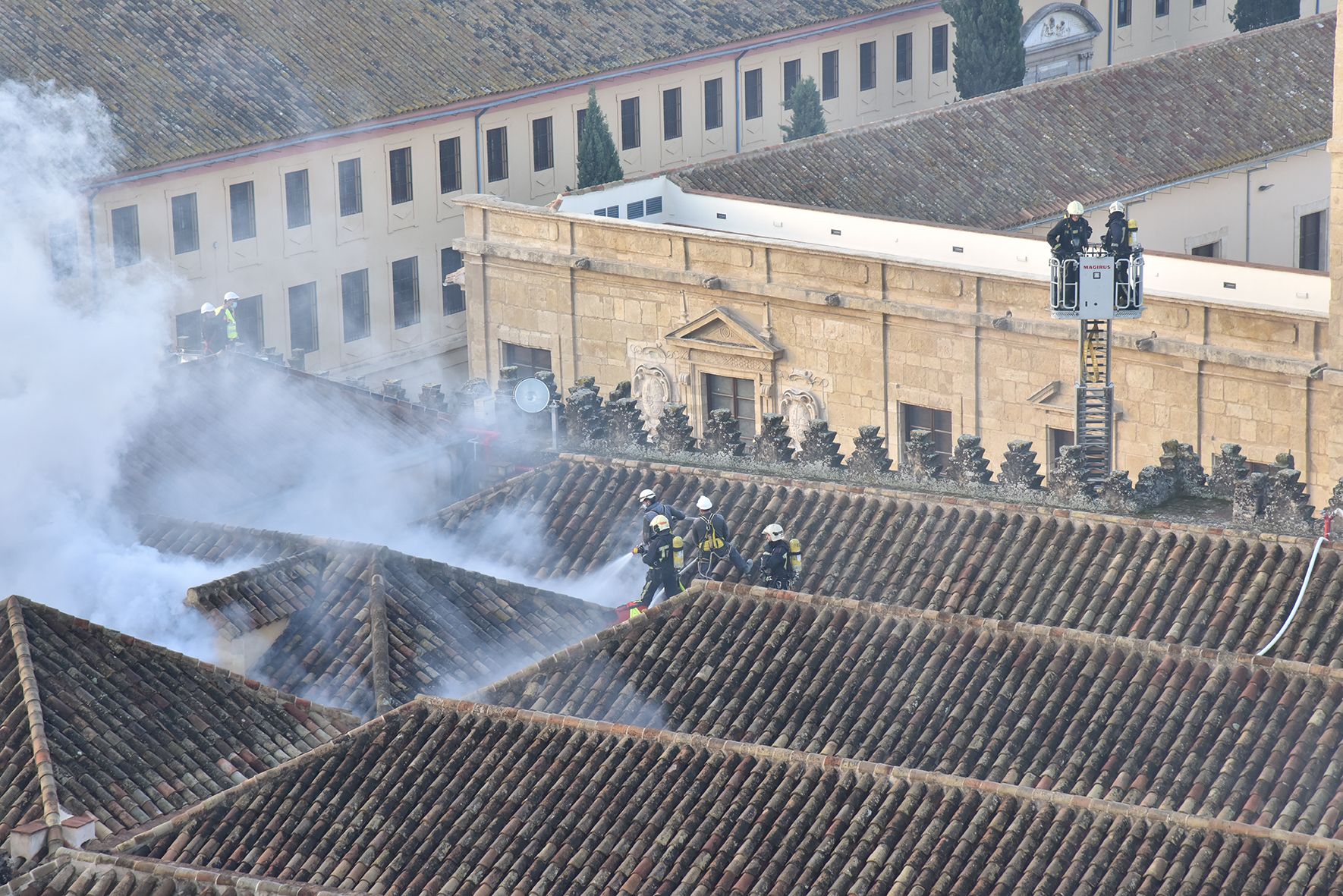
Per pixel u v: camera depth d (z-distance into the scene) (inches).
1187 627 4923.7
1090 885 3764.8
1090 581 5187.0
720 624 4749.0
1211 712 4266.7
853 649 4606.3
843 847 3912.4
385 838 4114.2
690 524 5708.7
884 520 5654.5
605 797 4114.2
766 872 3895.2
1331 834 3887.8
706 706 4549.7
